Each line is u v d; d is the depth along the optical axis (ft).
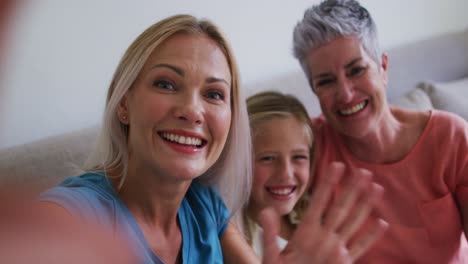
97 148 2.22
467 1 6.04
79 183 1.93
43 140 2.97
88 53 3.51
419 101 4.42
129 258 0.43
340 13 2.84
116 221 1.85
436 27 5.92
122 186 2.07
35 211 0.37
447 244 3.02
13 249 0.34
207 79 1.92
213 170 2.51
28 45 3.15
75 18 3.39
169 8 3.94
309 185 3.16
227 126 2.02
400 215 3.07
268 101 3.05
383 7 5.42
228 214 2.59
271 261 1.66
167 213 2.13
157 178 1.97
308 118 3.12
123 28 3.69
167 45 1.91
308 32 2.94
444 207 2.97
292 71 4.67
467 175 2.96
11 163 2.72
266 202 2.97
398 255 3.04
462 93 4.75
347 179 3.14
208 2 4.18
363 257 3.02
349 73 2.92
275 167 2.91
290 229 3.16
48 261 0.36
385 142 3.06
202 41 1.98
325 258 1.77
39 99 3.27
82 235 0.40
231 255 2.49
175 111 1.85
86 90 3.55
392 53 5.13
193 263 2.23
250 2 4.43
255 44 4.57
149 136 1.87
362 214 1.93
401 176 3.05
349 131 3.00
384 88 3.07
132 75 1.90
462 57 5.57
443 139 2.98
